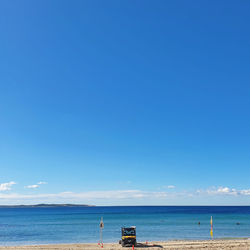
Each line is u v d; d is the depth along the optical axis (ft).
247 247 148.25
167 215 563.89
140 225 337.11
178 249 144.46
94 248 154.20
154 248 148.15
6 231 286.25
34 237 235.81
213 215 549.13
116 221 409.69
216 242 174.40
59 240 215.72
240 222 367.86
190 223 359.46
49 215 625.82
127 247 154.92
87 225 350.84
